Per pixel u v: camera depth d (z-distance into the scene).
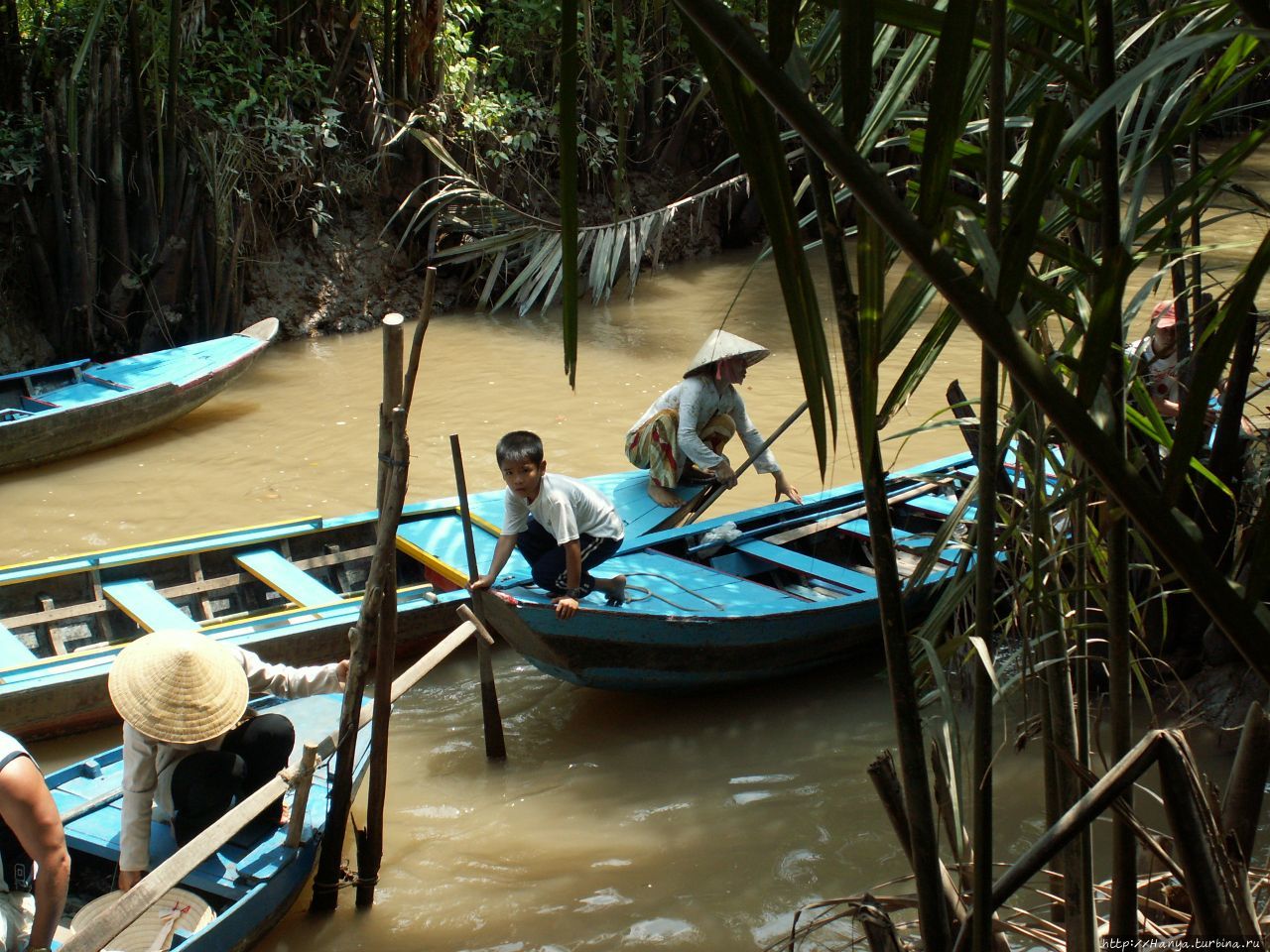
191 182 10.92
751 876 4.39
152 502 8.00
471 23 14.92
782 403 10.16
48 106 10.47
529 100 13.92
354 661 3.88
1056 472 2.13
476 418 9.80
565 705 5.68
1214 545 4.56
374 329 13.12
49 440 8.51
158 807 4.11
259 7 12.57
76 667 5.14
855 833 4.66
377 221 13.28
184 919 3.73
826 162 1.23
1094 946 2.01
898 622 1.72
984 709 1.76
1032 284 1.52
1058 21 1.52
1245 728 2.00
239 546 6.37
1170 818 1.68
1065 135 1.38
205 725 3.78
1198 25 1.74
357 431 9.51
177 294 11.09
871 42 1.28
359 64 13.15
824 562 6.37
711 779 5.07
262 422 9.70
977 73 1.61
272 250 12.48
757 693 5.83
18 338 10.65
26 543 7.29
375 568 3.78
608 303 13.97
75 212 10.37
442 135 13.06
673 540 6.59
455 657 6.13
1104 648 4.89
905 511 7.26
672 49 14.62
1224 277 7.83
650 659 5.41
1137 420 1.94
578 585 5.26
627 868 4.45
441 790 4.95
